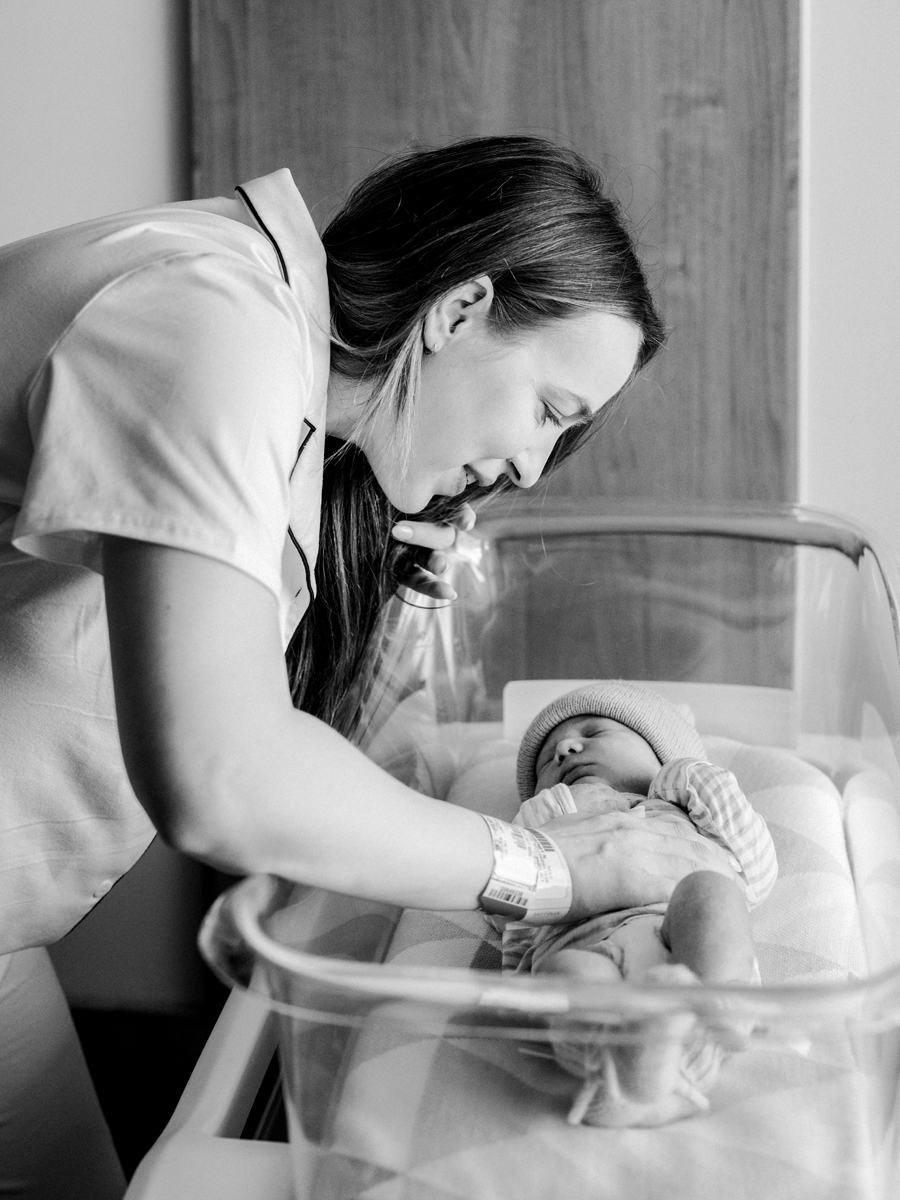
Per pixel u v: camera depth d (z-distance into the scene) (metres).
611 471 1.76
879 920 1.03
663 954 0.81
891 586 1.20
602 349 0.85
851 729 1.33
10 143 1.87
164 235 0.71
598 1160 0.63
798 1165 0.61
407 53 1.69
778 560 1.45
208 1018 2.03
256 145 1.75
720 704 1.49
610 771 1.31
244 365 0.62
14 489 0.73
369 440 0.89
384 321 0.84
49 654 0.80
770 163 1.63
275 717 0.59
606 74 1.65
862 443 1.79
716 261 1.67
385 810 0.64
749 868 1.07
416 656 1.33
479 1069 0.65
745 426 1.71
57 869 0.87
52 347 0.65
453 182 0.85
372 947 0.93
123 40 1.80
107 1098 1.85
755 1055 0.60
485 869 0.73
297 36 1.71
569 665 1.54
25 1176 1.12
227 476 0.60
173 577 0.58
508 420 0.85
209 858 0.61
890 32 1.66
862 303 1.75
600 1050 0.59
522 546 1.51
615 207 0.93
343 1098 0.65
